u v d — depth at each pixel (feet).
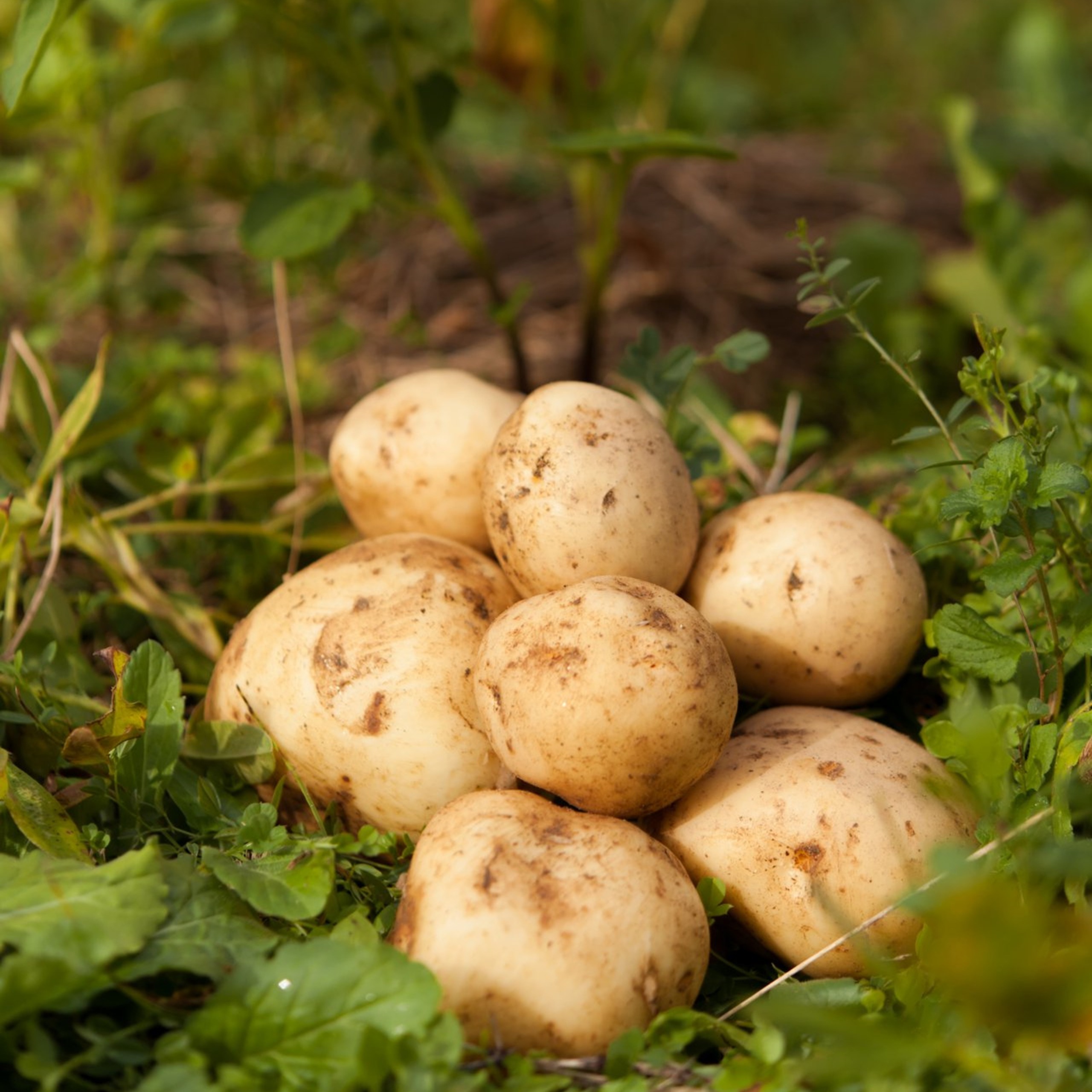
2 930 1.86
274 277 2.99
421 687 2.06
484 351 3.26
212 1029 1.84
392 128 2.79
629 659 1.96
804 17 6.04
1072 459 2.30
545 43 3.13
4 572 2.32
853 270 3.37
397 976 1.85
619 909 1.91
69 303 3.22
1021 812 1.99
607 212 2.84
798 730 2.09
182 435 2.78
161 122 3.91
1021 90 4.32
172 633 2.38
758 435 2.67
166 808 2.12
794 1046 1.91
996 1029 1.86
